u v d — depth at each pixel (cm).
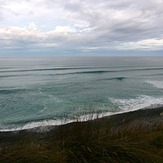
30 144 312
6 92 2664
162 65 9294
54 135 347
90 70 6266
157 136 365
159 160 281
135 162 274
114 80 3916
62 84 3369
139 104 1867
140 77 4500
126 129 369
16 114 1606
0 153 271
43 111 1683
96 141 296
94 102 2000
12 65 9025
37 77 4519
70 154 276
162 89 2808
